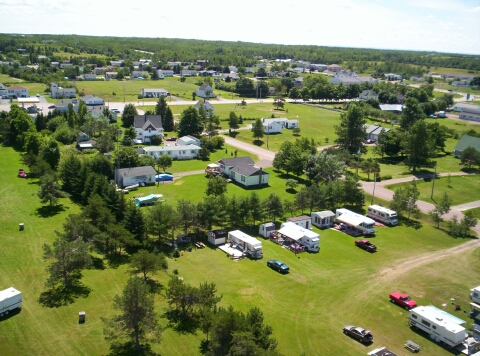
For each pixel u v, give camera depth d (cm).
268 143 13438
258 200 6912
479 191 9456
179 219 6291
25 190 8194
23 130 11694
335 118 17788
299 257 6116
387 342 4288
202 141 12281
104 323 4209
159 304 4741
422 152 10825
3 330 4159
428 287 5381
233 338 3384
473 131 14312
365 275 5647
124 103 18750
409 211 7712
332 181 8431
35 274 5219
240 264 5803
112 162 9500
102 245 5975
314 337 4291
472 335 4438
